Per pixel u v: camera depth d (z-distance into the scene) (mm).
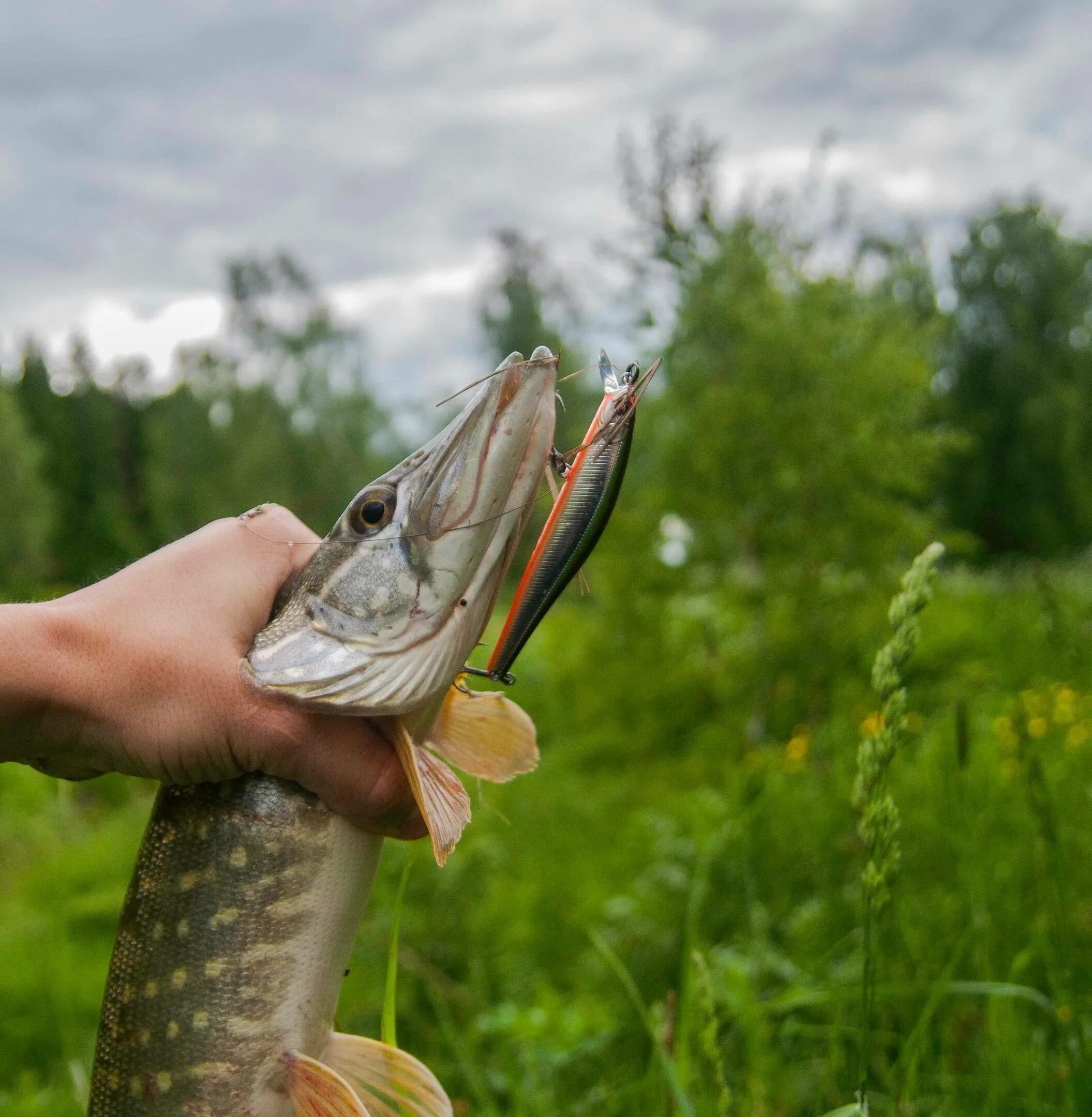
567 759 2047
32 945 1264
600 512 420
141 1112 458
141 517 11250
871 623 1771
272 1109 453
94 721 428
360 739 449
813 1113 581
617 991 850
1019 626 1640
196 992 456
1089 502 8117
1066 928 548
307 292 15930
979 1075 592
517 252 10984
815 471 1811
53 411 11133
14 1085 966
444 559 452
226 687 437
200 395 14727
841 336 1896
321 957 460
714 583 1990
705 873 762
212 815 461
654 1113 562
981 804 887
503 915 1092
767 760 1167
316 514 12273
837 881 867
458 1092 754
